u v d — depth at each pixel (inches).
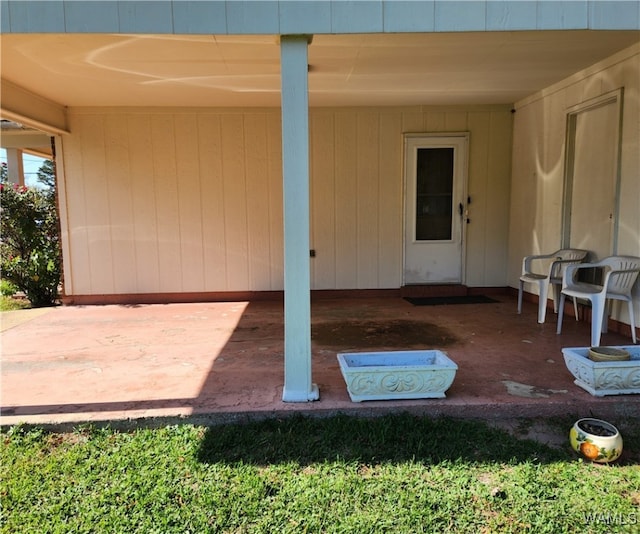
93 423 100.3
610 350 113.6
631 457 90.4
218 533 71.0
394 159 230.1
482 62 145.7
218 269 232.8
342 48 126.2
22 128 247.6
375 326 175.6
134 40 118.2
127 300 232.4
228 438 96.1
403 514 74.9
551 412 104.3
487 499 78.2
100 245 228.8
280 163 227.8
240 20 97.3
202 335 169.8
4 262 238.5
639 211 143.2
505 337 158.6
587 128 171.5
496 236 236.8
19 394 114.6
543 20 100.5
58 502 77.9
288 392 108.3
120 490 80.7
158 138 224.1
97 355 146.6
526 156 215.6
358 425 99.7
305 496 79.0
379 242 234.4
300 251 104.7
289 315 106.5
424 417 103.7
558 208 189.0
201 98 201.5
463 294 237.0
